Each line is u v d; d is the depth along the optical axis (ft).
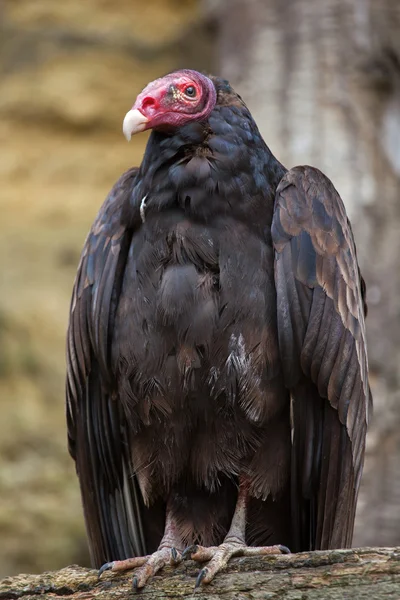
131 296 28.09
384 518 44.29
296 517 28.58
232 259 27.58
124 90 75.87
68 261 69.56
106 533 29.91
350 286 28.25
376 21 48.67
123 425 29.32
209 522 29.35
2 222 72.69
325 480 27.89
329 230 28.17
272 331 27.58
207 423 28.12
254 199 28.25
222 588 25.02
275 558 25.34
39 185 74.64
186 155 28.43
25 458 61.46
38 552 58.85
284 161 48.49
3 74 76.38
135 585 25.62
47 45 76.48
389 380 45.62
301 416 27.91
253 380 27.53
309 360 27.40
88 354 29.09
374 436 44.96
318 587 24.36
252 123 29.25
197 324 27.40
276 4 49.85
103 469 29.81
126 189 29.84
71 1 78.64
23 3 78.33
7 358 64.03
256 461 28.30
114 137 76.02
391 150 48.44
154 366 27.78
